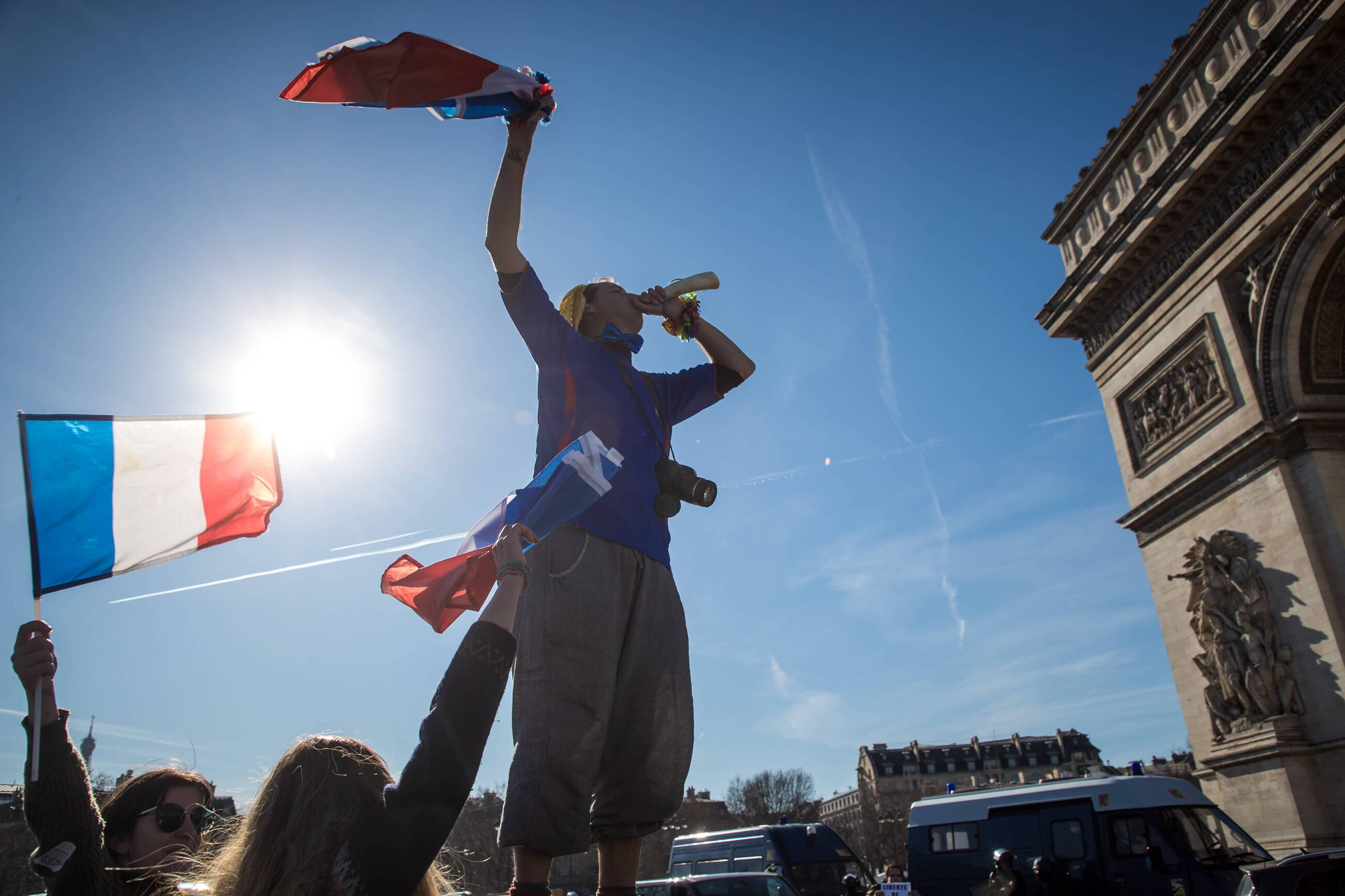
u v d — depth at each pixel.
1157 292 28.28
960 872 20.06
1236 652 23.80
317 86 2.76
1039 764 139.12
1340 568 21.31
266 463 2.67
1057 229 33.66
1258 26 24.25
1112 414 30.55
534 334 3.11
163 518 2.51
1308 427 22.55
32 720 2.26
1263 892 8.38
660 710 2.87
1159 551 27.61
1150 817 17.05
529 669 2.63
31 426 2.39
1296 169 22.83
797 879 23.02
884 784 139.12
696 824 119.31
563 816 2.43
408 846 1.86
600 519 2.90
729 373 3.87
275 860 2.11
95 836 2.40
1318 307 23.12
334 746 2.33
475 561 2.46
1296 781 21.31
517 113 2.89
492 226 2.94
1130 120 29.27
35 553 2.32
